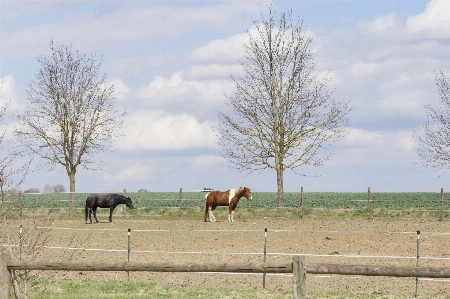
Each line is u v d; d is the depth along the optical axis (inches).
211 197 1509.6
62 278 751.7
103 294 642.2
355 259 888.9
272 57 1776.6
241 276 782.5
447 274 384.5
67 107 1801.2
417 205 2181.3
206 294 653.3
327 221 1460.4
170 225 1389.0
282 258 901.2
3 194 526.9
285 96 1779.0
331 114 1777.8
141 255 933.8
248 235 1170.6
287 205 2271.2
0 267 434.0
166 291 670.5
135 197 2994.6
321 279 755.4
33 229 610.2
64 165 1796.3
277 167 1784.0
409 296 649.0
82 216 1712.6
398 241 1067.9
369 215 1577.3
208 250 978.7
